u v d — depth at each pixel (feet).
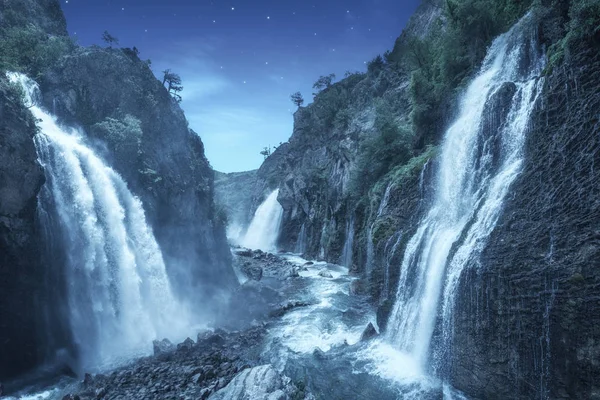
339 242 180.96
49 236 73.61
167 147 126.21
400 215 89.66
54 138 83.30
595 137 42.14
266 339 80.18
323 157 240.32
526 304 43.11
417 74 114.32
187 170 133.08
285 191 276.21
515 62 80.38
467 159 71.46
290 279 145.69
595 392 35.83
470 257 52.54
